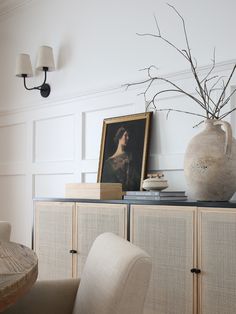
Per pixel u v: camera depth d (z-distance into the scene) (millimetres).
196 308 1639
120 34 2785
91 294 1105
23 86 3496
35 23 3436
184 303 1680
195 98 2172
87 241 2129
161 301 1759
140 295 979
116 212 1997
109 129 2721
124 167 2547
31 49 3453
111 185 2254
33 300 1382
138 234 1887
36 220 2438
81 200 2184
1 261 1121
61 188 3129
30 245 3314
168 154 2414
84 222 2154
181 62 2414
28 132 3418
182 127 2367
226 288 1556
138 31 2674
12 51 3639
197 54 2338
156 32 2568
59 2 3242
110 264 1048
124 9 2773
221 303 1565
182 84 2389
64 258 2240
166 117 2445
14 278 915
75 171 3004
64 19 3193
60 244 2271
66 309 1414
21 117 3498
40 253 2389
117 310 959
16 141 3543
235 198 2074
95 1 2971
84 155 2963
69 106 3090
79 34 3070
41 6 3393
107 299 982
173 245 1744
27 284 953
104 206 2057
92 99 2920
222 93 2041
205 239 1635
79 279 1456
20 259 1153
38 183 3322
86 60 3000
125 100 2697
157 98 2500
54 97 3184
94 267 1158
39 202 2434
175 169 2365
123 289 963
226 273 1561
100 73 2895
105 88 2816
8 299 853
